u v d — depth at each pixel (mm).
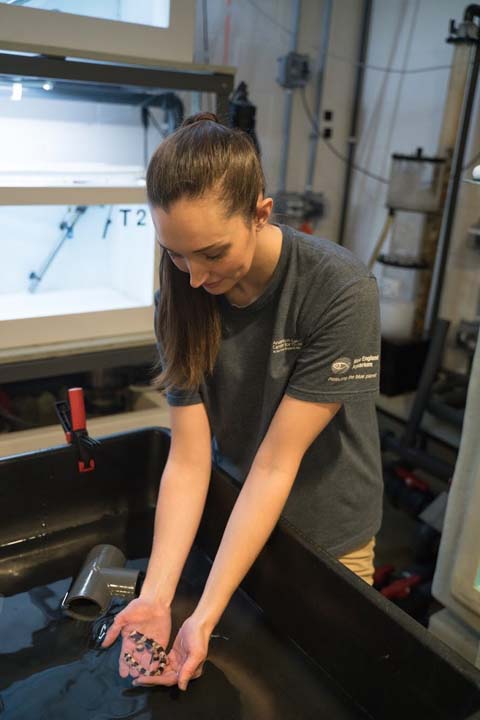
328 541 1054
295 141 2586
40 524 1159
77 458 1159
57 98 1896
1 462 1083
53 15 1512
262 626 979
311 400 876
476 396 1099
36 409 1888
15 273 1953
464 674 693
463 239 2279
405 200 2242
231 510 1060
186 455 1062
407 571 1795
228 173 739
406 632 762
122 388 2037
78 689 845
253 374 987
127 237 1967
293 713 825
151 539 1173
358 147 2668
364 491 1033
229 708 830
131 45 1639
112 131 2100
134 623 922
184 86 1667
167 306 949
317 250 885
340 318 851
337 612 864
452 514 1167
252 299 936
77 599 996
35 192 1563
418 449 2094
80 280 2082
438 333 2041
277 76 2439
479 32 1960
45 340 1732
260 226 842
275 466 913
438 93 2285
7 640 918
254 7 2303
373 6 2508
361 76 2586
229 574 901
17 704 818
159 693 847
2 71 1426
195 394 1038
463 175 2203
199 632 865
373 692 818
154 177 756
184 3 1685
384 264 2289
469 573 1101
